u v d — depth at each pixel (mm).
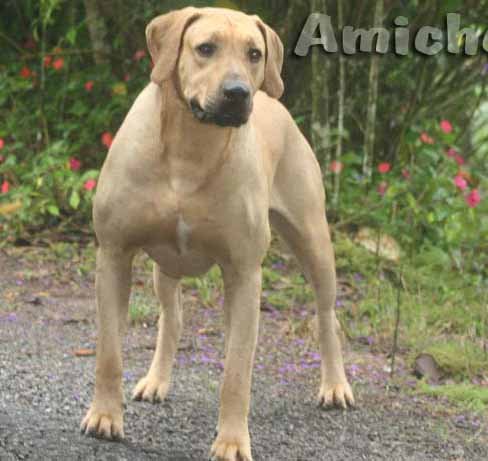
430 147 13297
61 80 14609
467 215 12758
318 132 13094
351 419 7629
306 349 9406
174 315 7824
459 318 10523
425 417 7773
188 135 6355
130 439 6699
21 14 15266
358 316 10477
